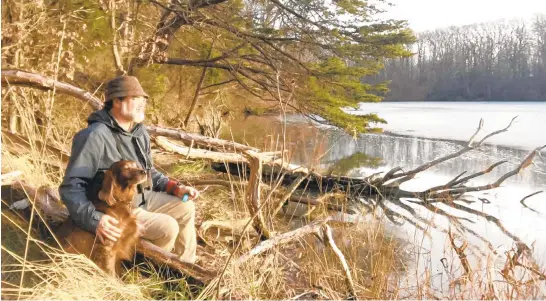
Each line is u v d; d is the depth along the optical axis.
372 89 13.29
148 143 3.92
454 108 37.00
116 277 3.61
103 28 8.41
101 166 3.59
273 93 12.96
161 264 3.80
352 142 16.70
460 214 7.91
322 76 12.59
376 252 5.46
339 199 8.41
